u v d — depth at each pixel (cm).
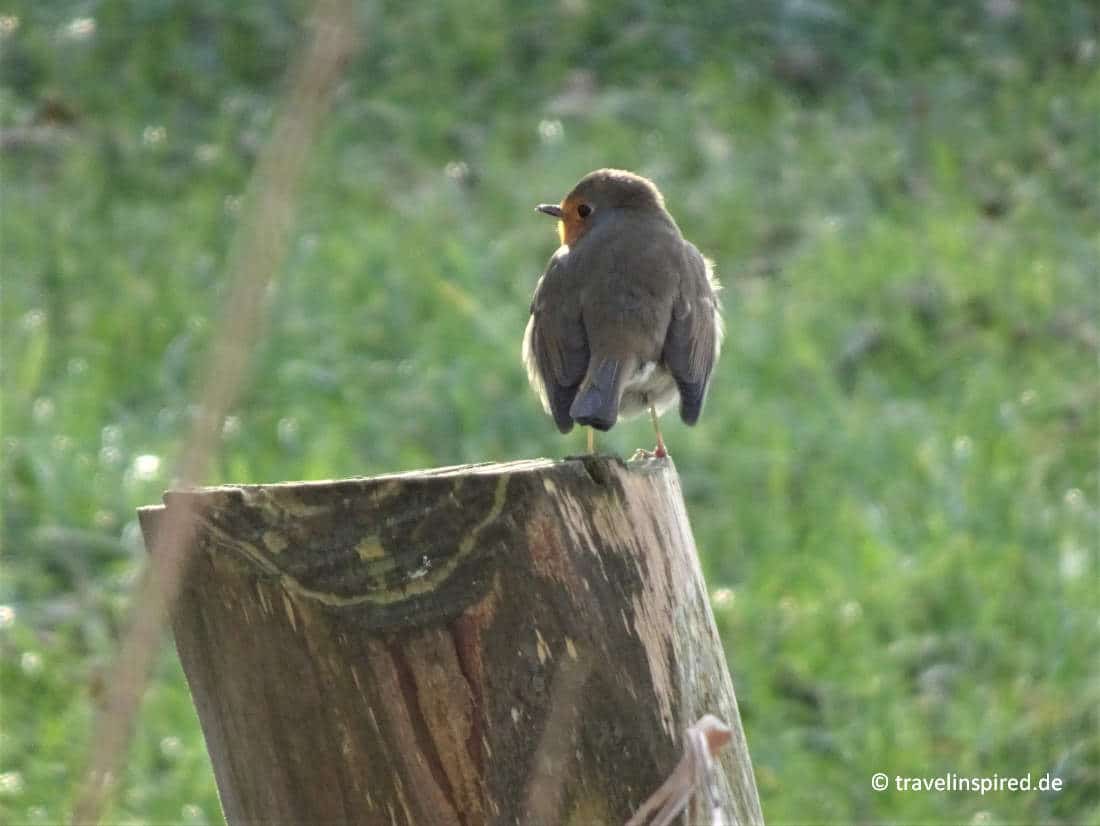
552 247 1476
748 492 1173
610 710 407
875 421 1244
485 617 396
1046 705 979
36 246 1480
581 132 1688
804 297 1409
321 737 407
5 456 1182
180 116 1728
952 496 1150
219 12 1877
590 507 406
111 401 1263
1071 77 1766
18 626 1002
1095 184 1588
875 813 909
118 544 1098
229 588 408
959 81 1772
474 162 1653
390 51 1828
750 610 1043
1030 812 916
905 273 1431
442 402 1259
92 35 1841
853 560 1084
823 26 1870
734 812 457
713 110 1725
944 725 976
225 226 1517
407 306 1385
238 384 262
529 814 398
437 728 400
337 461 1166
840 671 1002
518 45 1853
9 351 1304
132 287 1408
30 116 1730
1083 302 1408
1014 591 1062
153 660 279
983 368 1303
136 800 882
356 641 400
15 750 915
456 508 395
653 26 1858
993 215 1576
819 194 1585
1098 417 1247
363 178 1609
